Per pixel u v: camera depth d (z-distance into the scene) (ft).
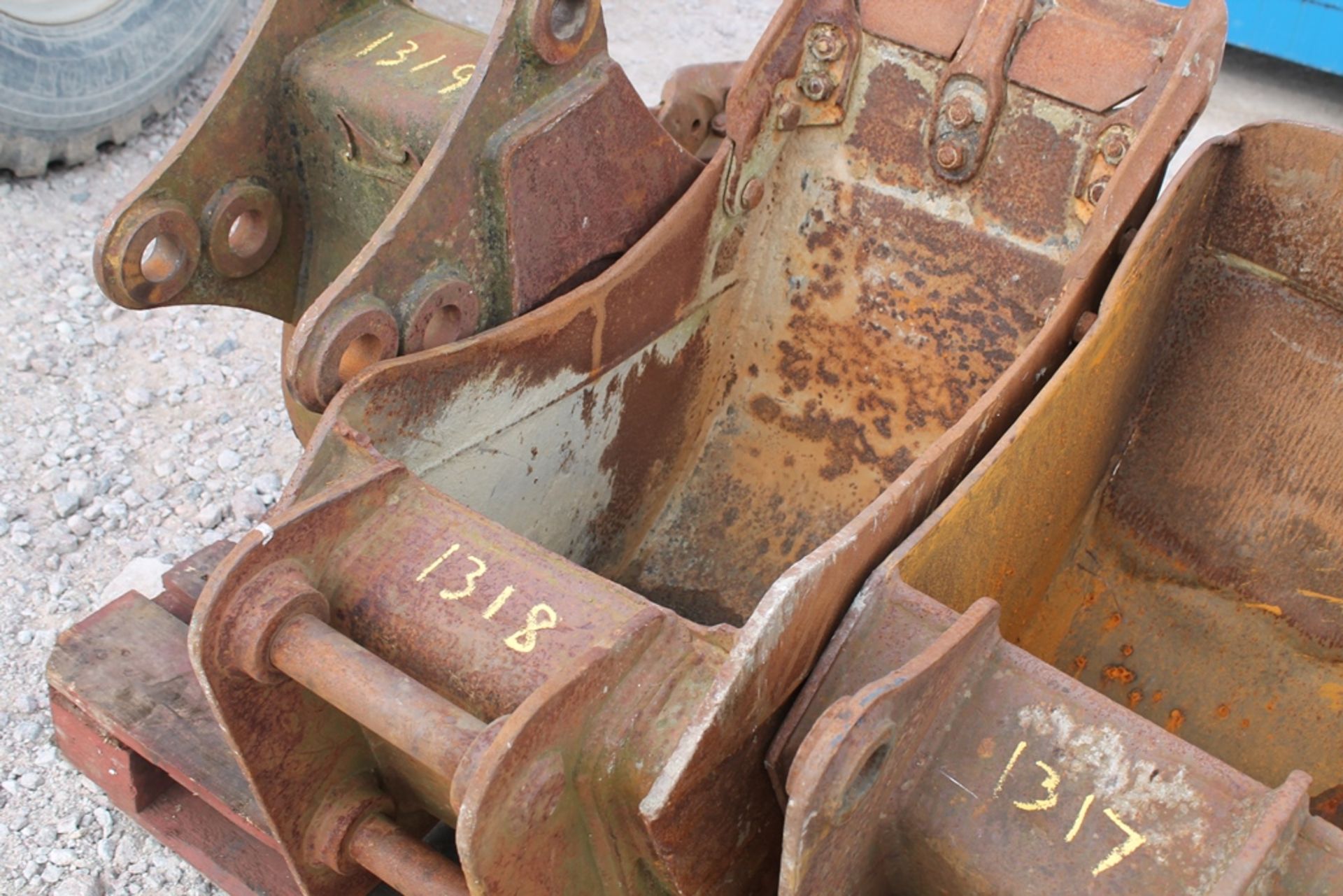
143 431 11.26
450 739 5.00
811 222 8.84
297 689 5.81
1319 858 4.73
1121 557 8.62
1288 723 8.01
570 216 7.36
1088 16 7.85
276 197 7.93
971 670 5.32
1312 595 8.16
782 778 5.49
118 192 13.94
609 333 7.73
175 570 8.48
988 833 5.12
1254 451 8.30
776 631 4.98
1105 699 5.22
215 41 14.85
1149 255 7.27
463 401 6.79
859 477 8.91
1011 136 8.02
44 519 10.33
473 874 4.66
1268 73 18.08
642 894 5.71
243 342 12.35
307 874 6.31
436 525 5.93
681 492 9.16
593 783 5.12
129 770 7.66
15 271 12.71
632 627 5.15
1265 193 7.75
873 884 5.55
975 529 6.31
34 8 13.05
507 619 5.58
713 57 17.95
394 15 8.13
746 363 9.23
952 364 8.60
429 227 6.65
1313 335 7.97
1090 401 7.30
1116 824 4.98
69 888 7.80
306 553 5.67
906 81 8.28
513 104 6.84
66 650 7.86
